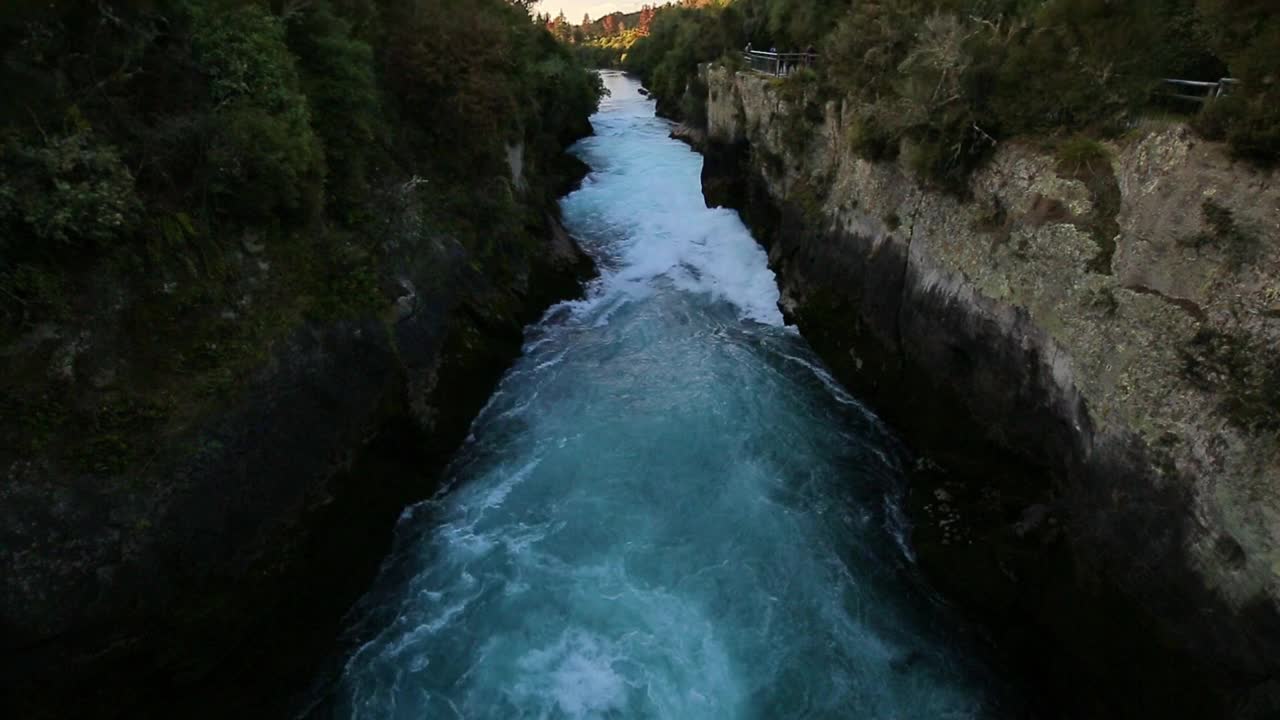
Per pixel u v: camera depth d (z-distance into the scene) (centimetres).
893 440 1667
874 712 1077
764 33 4466
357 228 1568
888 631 1200
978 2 1847
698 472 1559
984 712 1080
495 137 2286
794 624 1212
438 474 1559
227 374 1102
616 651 1162
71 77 1017
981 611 1204
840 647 1173
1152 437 965
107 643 915
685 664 1141
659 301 2406
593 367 1989
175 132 1106
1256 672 808
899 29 1942
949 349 1523
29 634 848
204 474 1034
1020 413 1312
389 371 1471
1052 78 1359
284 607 1134
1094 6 1330
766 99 2819
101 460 928
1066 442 1184
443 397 1652
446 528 1417
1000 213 1402
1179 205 990
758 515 1439
